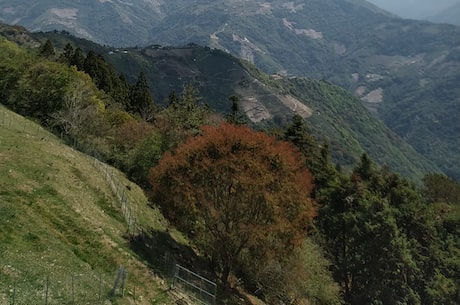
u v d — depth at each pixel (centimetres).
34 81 7594
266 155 3941
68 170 4228
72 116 7000
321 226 7375
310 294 4791
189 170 3991
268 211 3825
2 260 2339
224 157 3847
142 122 7994
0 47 8606
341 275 6625
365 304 6150
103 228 3519
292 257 4438
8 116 5684
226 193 3947
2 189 3200
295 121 8425
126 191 5028
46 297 2170
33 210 3145
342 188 7488
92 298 2438
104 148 6719
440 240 6894
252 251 4075
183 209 4047
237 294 4241
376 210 6569
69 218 3312
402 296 5938
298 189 3953
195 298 3303
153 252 3825
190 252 4684
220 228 4075
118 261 3183
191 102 6906
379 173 8906
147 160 5897
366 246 6362
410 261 5916
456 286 6194
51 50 11381
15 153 3962
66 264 2666
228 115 8812
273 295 4672
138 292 2911
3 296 2033
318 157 8444
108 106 9456
